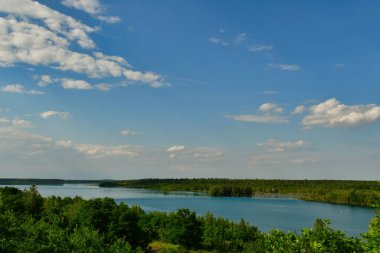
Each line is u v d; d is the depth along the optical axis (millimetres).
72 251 46938
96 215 82938
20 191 133625
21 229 46500
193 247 109062
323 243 22562
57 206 111062
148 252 88000
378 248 21453
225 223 129125
